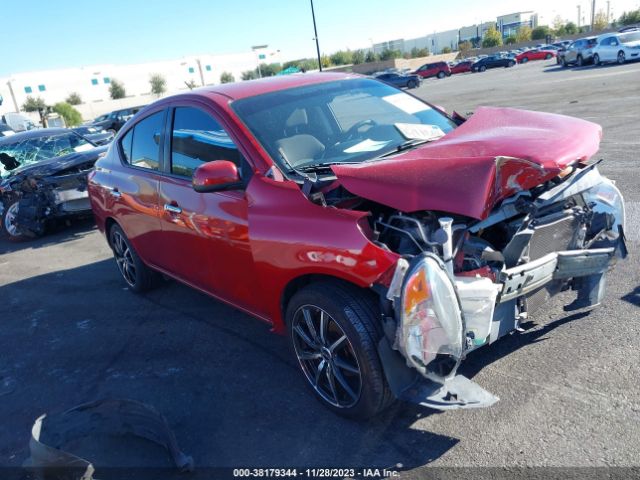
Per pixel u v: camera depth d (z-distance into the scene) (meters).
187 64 91.50
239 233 3.31
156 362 4.07
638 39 27.72
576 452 2.58
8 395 3.92
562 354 3.34
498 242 3.06
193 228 3.77
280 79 4.24
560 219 3.07
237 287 3.63
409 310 2.46
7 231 8.89
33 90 82.00
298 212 2.96
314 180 3.12
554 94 17.89
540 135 3.04
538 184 2.88
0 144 9.66
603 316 3.70
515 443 2.69
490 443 2.72
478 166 2.59
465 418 2.93
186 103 4.04
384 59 92.88
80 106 71.06
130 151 4.79
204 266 3.89
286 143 3.47
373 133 3.77
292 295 3.27
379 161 3.09
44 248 8.16
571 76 24.67
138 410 2.97
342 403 3.04
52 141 9.95
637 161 7.50
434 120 4.11
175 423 3.27
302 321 3.15
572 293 4.00
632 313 3.69
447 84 37.09
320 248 2.80
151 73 89.69
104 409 2.99
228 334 4.35
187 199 3.82
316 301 2.90
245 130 3.49
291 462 2.81
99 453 3.04
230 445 3.01
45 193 8.32
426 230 2.74
